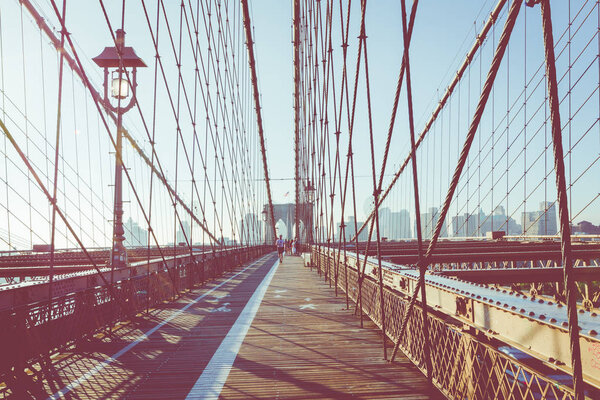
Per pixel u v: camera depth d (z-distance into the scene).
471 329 3.69
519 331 2.75
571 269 1.77
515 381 2.69
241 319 8.59
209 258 17.45
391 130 4.69
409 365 5.32
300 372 5.15
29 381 4.93
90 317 7.02
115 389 4.68
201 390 4.62
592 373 2.10
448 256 13.61
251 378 4.97
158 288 10.70
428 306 4.77
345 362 5.50
